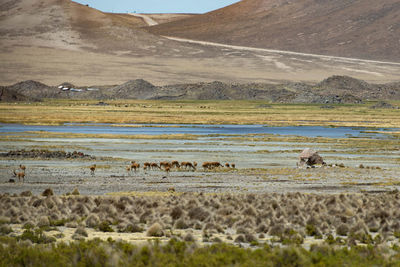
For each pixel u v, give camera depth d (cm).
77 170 9038
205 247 3005
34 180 7762
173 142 15212
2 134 16688
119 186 7312
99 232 4012
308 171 9406
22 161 10162
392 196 6262
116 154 11962
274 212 4634
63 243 3105
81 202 5206
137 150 12888
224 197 5797
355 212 4972
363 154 12875
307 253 2812
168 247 2902
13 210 4672
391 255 2997
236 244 3475
